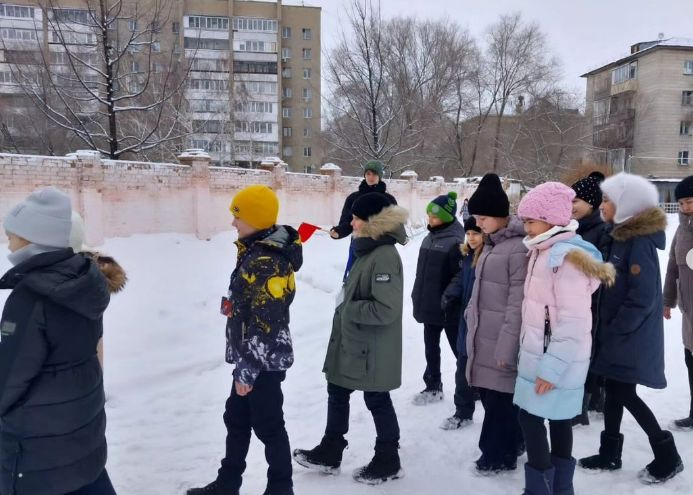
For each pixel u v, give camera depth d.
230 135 30.88
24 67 17.83
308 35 51.84
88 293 2.05
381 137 24.27
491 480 3.12
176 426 3.90
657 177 42.22
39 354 1.94
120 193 12.09
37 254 2.00
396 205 3.16
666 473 3.01
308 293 8.01
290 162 52.75
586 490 2.97
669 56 42.41
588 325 2.52
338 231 4.70
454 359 5.48
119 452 3.47
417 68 30.16
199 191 13.50
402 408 4.21
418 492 3.00
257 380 2.66
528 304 2.66
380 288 2.95
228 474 2.83
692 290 3.68
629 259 3.03
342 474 3.20
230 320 2.71
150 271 9.56
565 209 2.60
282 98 51.69
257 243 2.69
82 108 16.14
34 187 10.43
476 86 34.66
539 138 35.75
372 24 21.25
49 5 13.51
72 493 2.14
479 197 3.06
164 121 19.53
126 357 5.12
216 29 45.81
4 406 1.92
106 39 13.56
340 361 3.12
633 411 3.07
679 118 42.81
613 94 46.56
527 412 2.64
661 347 3.06
